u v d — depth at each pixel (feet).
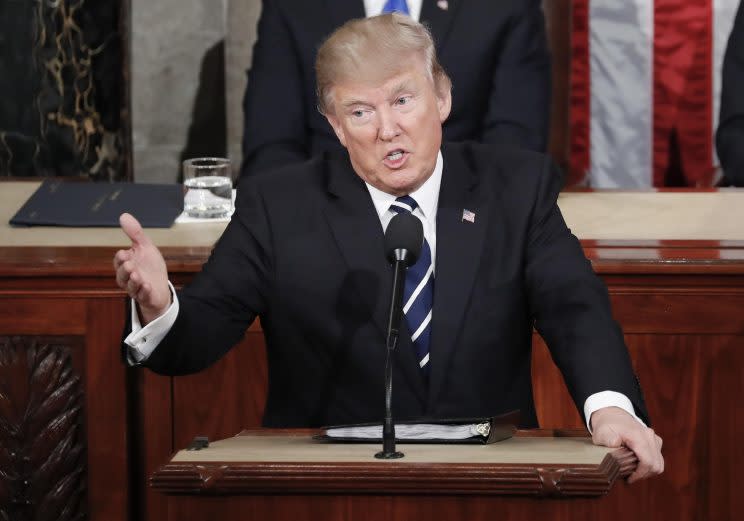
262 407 32.81
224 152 63.62
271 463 19.79
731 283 31.53
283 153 45.44
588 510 19.71
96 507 32.83
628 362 25.04
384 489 19.53
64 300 32.24
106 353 32.37
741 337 31.73
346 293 27.30
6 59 53.93
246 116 46.52
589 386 24.34
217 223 37.04
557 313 26.37
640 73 58.03
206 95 62.95
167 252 32.94
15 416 32.58
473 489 19.44
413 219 23.40
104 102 59.77
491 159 28.84
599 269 31.60
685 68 57.57
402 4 46.44
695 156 58.34
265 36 46.65
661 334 31.99
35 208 37.99
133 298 24.90
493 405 27.35
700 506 32.09
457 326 27.02
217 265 27.63
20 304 32.24
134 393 32.94
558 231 27.99
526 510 19.71
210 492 19.74
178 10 61.98
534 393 32.58
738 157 47.98
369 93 25.94
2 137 54.08
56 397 32.45
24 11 54.49
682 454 32.17
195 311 26.37
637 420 23.04
